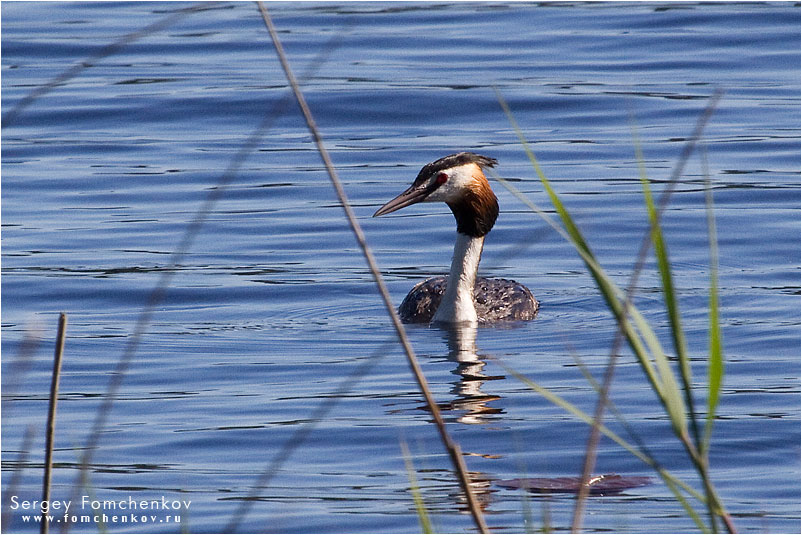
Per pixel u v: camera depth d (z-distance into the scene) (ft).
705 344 41.06
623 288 48.75
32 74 85.05
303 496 28.37
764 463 30.12
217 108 77.87
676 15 96.89
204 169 67.00
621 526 26.12
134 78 84.58
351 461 30.78
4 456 31.71
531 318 45.88
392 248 55.21
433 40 91.91
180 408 35.29
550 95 78.28
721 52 87.40
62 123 75.87
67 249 54.19
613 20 96.27
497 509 27.25
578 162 66.64
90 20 99.66
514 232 56.80
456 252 45.88
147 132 74.23
